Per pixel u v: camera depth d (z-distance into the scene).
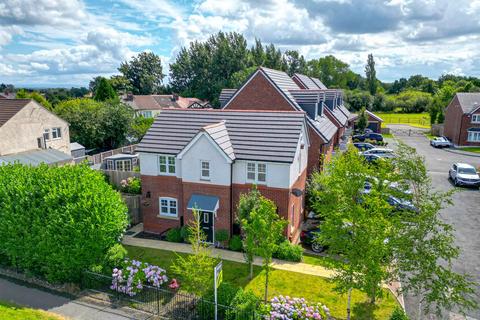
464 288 12.78
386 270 15.40
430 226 13.55
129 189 29.23
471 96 60.06
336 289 14.41
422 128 81.25
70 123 50.97
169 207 24.89
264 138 23.16
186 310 15.88
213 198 22.78
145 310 15.93
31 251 17.91
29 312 14.98
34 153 37.94
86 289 17.58
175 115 26.77
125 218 20.23
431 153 53.31
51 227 17.02
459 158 49.66
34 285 18.08
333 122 40.41
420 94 121.94
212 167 22.53
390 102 114.50
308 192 27.56
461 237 24.20
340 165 15.63
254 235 15.85
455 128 60.47
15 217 17.83
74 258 17.19
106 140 54.16
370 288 13.84
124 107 55.84
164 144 24.58
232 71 108.25
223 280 18.33
